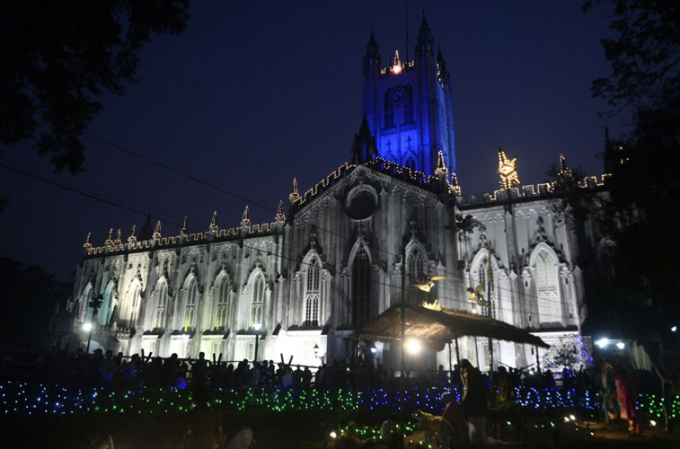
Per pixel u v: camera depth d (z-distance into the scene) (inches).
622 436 786.8
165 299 2869.1
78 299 3228.3
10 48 553.0
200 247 2847.0
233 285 2642.7
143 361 1064.2
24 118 622.2
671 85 761.0
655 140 935.7
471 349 1968.5
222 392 973.2
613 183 1083.3
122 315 3019.2
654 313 1610.5
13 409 709.3
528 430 868.6
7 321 3570.4
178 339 2706.7
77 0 572.1
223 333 2588.6
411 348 1074.7
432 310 851.4
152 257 2992.1
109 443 377.4
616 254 1255.5
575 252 1959.9
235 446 385.1
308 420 1016.2
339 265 2182.6
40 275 3900.1
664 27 707.4
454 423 655.1
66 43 600.7
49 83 605.0
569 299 1942.7
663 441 730.2
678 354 1089.4
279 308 2289.6
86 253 3390.7
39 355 964.0
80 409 761.0
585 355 1764.3
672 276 1090.7
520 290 2032.5
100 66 640.4
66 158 669.3
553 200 1995.6
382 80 4483.3
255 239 2677.2
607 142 1130.7
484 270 2137.1
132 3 629.3
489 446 665.6
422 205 2170.3
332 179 2372.0
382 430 679.7
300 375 1312.7
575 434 815.7
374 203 2197.3
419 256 2113.7
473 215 2217.0
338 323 2091.5
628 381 814.5
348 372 1286.9
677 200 936.3
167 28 661.3
